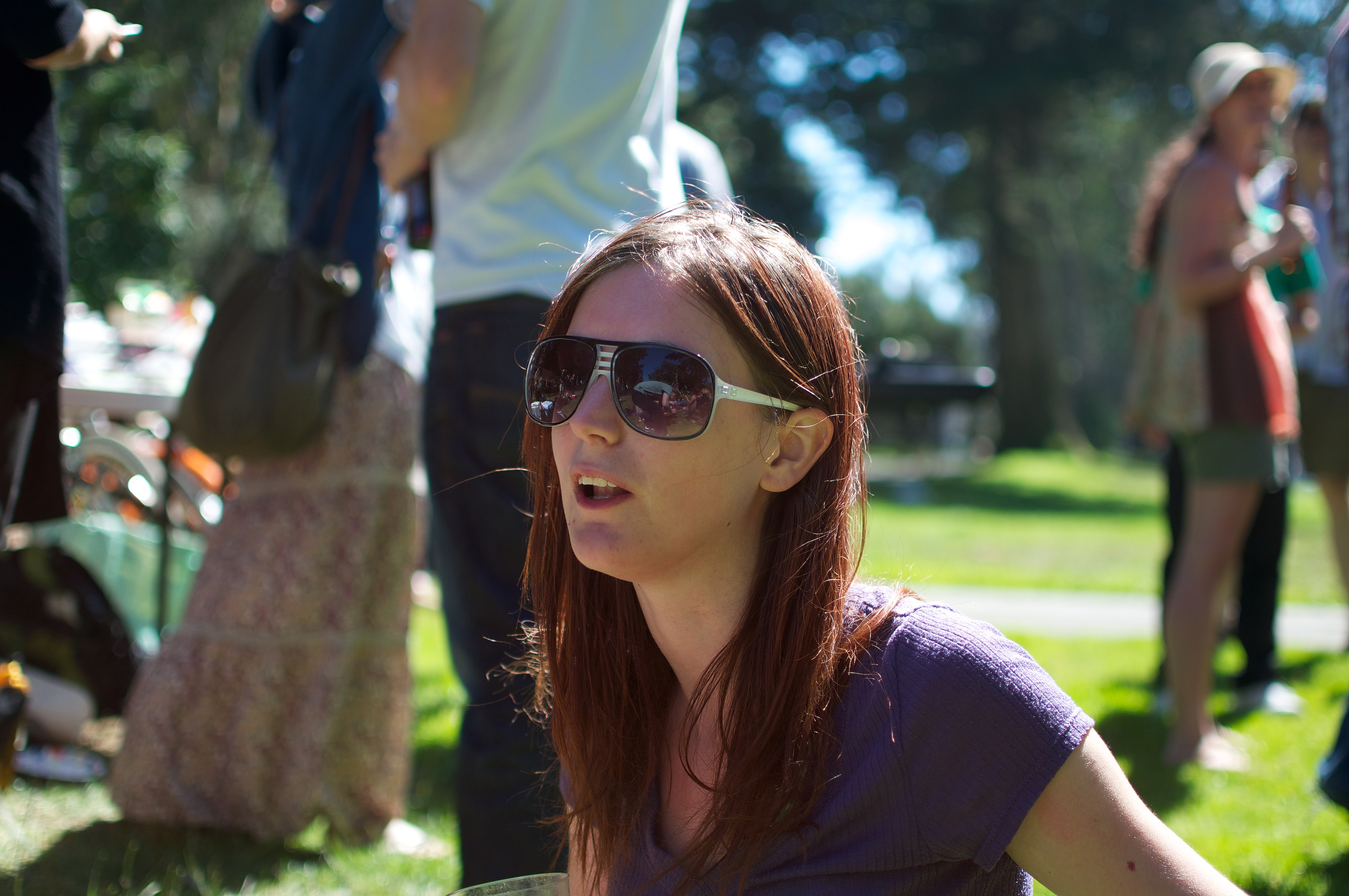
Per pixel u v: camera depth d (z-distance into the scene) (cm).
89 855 255
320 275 265
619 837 130
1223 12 2453
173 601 413
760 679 116
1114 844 109
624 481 115
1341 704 417
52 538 399
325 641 277
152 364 432
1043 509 1689
